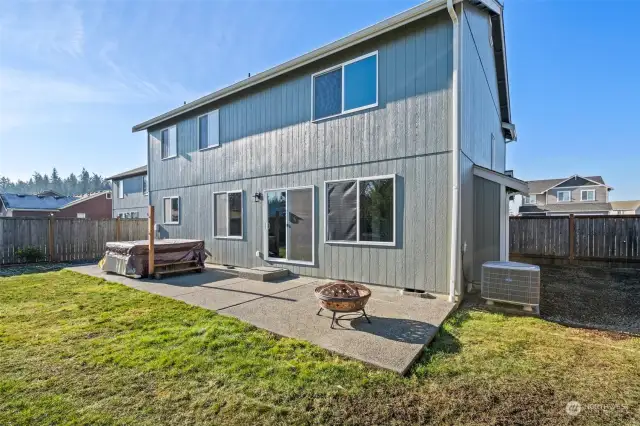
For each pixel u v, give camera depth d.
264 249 8.54
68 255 11.34
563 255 10.08
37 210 29.55
